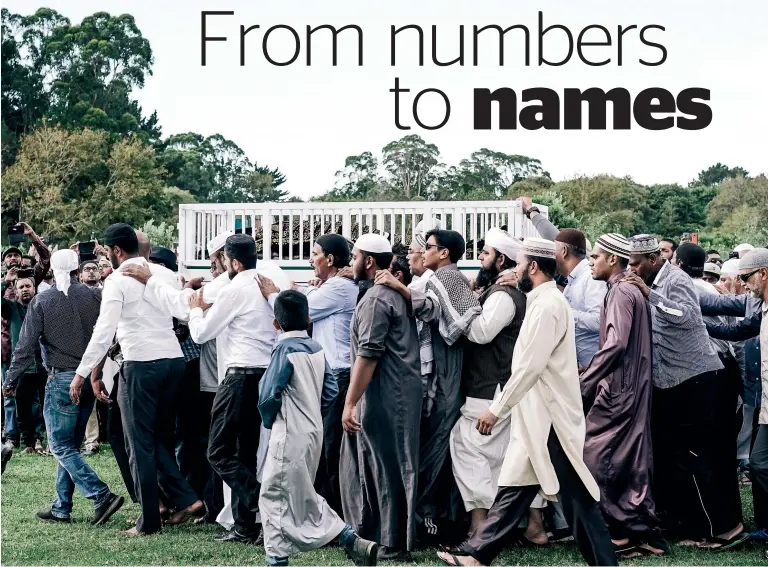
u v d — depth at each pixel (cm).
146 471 635
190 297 632
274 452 526
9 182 4738
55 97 5572
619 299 573
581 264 661
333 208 1244
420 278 646
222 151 6197
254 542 607
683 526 606
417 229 1205
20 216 4719
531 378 502
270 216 1267
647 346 573
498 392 579
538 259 523
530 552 586
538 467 504
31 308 671
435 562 551
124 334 635
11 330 974
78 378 640
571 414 508
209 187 6103
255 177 6203
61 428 669
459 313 570
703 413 598
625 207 4716
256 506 596
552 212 3556
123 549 598
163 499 673
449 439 582
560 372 510
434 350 579
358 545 527
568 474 503
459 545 584
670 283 616
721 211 5109
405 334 556
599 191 4622
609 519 568
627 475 569
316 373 538
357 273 598
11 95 5544
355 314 563
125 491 780
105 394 657
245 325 605
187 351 683
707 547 592
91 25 5619
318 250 651
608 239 586
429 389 578
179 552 587
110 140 5278
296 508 527
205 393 679
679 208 5097
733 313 648
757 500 593
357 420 559
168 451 674
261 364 605
